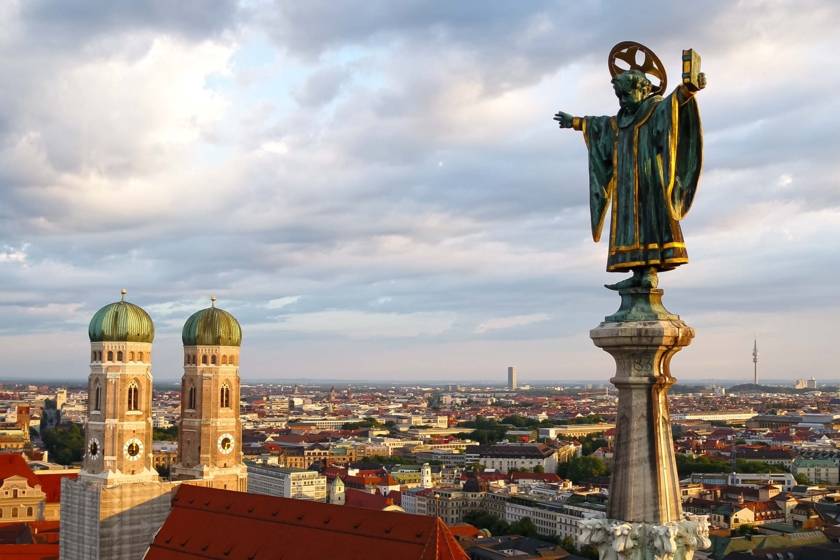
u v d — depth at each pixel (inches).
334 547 5979.3
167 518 7327.8
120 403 7696.9
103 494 7500.0
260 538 6461.6
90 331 7849.4
